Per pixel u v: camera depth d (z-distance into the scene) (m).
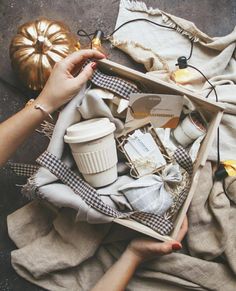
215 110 0.96
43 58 1.12
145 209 0.95
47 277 1.14
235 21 1.26
